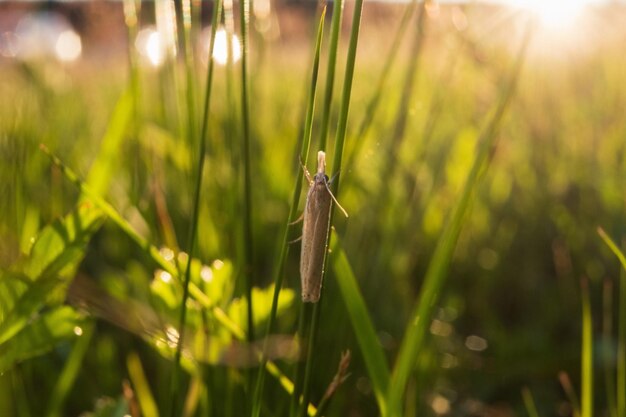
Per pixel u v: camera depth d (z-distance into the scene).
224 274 0.10
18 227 0.11
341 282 0.09
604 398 0.14
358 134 0.10
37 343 0.08
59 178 0.14
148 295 0.11
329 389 0.09
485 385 0.14
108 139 0.11
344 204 0.16
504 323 0.17
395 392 0.08
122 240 0.15
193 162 0.11
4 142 0.13
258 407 0.09
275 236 0.16
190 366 0.10
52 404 0.11
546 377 0.14
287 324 0.12
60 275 0.08
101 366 0.13
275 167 0.17
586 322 0.10
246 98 0.09
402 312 0.15
